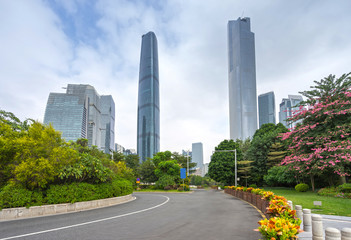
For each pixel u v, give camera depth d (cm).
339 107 2558
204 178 11531
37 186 1357
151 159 6272
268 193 1148
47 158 1338
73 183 1528
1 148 1255
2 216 1115
